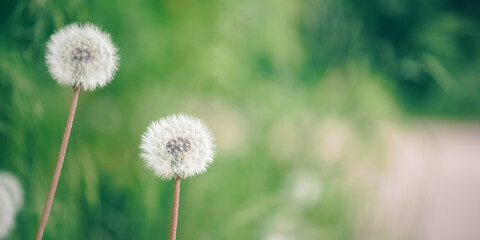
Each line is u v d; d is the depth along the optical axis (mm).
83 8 912
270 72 1314
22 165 874
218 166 1058
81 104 936
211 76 1124
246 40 1261
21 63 892
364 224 1159
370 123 1297
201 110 1111
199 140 682
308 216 1130
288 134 1207
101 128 955
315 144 1211
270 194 1091
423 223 1229
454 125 2346
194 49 1120
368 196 1197
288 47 1331
